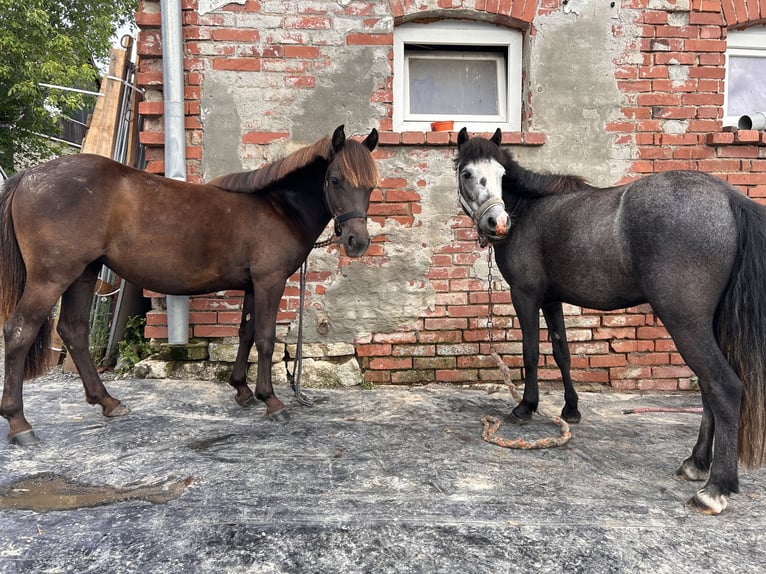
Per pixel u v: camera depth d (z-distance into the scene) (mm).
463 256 3814
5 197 2488
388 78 3754
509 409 3246
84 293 2842
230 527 1748
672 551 1655
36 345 2543
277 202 2898
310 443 2562
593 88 3836
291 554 1606
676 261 1938
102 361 3859
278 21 3664
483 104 4094
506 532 1753
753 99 4172
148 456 2352
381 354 3814
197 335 3697
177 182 2783
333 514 1851
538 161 3838
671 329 1990
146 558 1570
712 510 1893
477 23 3895
